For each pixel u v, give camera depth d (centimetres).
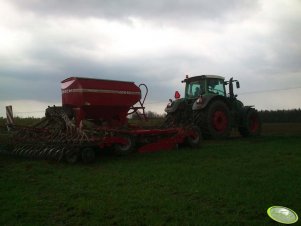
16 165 831
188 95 1476
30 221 424
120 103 1041
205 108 1327
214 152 962
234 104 1492
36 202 502
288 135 1583
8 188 594
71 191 562
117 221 414
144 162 834
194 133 1104
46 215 445
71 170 755
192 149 1059
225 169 713
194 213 437
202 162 809
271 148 1016
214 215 430
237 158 852
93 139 858
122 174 690
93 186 593
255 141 1266
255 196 504
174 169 724
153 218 420
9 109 1155
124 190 558
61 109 987
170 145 1056
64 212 457
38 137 998
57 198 523
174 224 400
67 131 945
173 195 524
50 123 1037
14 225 409
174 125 1223
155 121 1608
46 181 644
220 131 1356
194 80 1437
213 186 568
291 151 941
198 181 607
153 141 1030
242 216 427
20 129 1060
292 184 573
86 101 973
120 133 928
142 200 497
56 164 841
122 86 1051
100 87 1002
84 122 988
